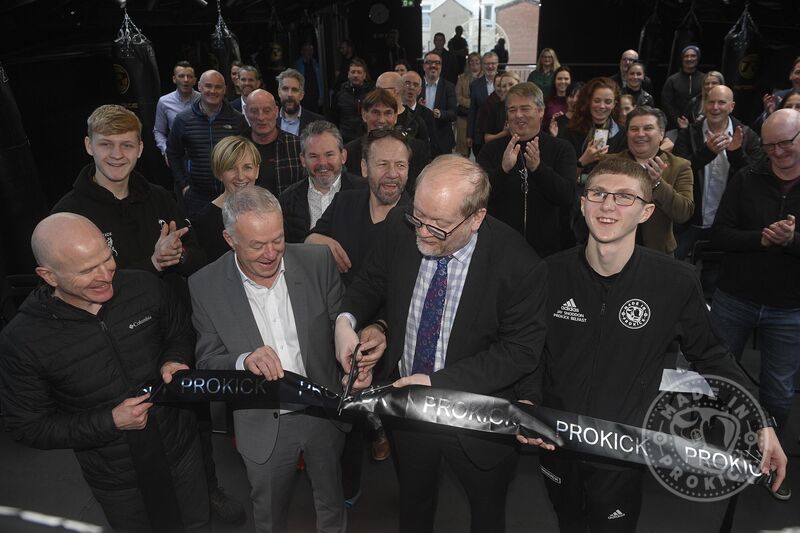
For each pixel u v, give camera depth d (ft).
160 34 31.09
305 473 10.23
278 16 34.32
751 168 9.05
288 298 7.25
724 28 37.35
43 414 6.26
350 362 6.63
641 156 11.10
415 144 13.46
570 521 7.16
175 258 7.93
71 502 9.71
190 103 19.93
